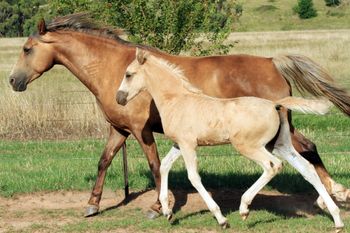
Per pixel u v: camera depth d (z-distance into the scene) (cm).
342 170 1040
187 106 756
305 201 916
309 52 2892
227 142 751
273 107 734
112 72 845
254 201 919
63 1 1303
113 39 861
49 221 855
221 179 998
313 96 823
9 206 931
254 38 4519
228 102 743
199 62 822
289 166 1063
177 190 980
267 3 8294
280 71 809
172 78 770
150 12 1308
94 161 1182
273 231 770
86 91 1686
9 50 4259
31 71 869
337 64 2484
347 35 4222
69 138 1502
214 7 1332
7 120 1550
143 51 776
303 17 7412
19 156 1302
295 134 822
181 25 1321
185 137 754
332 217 811
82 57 856
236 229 776
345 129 1518
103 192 985
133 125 834
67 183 1006
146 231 793
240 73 807
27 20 5800
